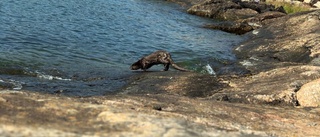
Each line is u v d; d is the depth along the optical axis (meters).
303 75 12.97
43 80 14.09
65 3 34.88
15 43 19.45
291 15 31.47
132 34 27.19
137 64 17.47
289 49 22.23
